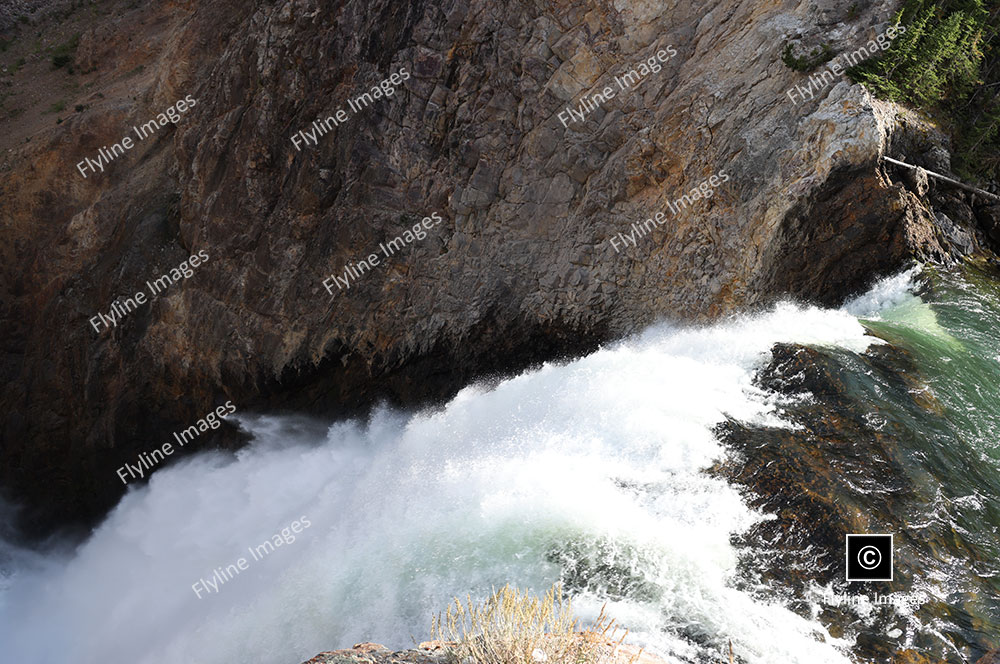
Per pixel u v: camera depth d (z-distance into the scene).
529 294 19.14
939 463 10.05
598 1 18.67
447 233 20.23
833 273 14.91
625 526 9.19
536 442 11.67
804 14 16.45
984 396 11.55
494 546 9.40
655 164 17.70
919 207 14.90
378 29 21.11
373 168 21.03
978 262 15.25
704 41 17.94
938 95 16.06
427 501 10.89
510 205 19.56
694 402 11.49
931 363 11.97
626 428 11.19
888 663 7.36
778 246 15.18
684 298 16.80
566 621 6.40
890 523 9.03
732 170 16.27
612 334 17.92
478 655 5.91
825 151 14.73
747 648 7.38
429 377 20.27
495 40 19.70
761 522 9.13
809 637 7.61
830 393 11.27
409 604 9.09
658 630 7.62
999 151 16.31
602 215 18.39
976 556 8.71
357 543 10.57
